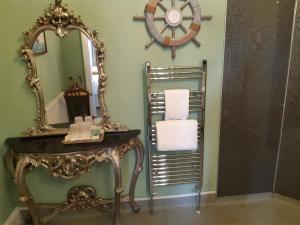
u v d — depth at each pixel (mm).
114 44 1990
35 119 2062
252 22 2055
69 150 1834
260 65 2156
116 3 1906
